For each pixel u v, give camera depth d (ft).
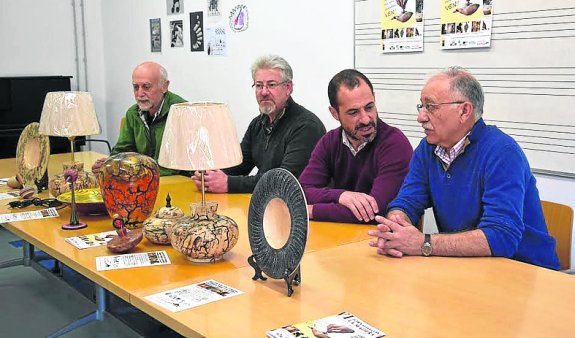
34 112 16.61
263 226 5.30
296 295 4.85
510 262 5.57
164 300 4.80
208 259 5.74
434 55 9.29
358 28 10.53
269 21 12.62
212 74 14.60
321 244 6.29
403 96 9.89
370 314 4.42
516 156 6.01
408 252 5.79
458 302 4.63
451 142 6.29
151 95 11.19
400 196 6.86
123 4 17.60
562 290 4.85
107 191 6.92
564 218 6.86
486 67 8.61
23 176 9.44
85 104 9.14
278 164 9.77
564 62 7.74
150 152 11.60
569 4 7.59
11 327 8.93
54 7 17.83
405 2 9.59
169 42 15.94
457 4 8.84
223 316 4.46
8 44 17.12
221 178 8.92
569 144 7.84
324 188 7.75
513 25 8.21
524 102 8.25
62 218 7.63
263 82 9.46
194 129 5.69
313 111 11.87
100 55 18.95
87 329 8.80
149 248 6.33
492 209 5.88
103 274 5.49
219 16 14.03
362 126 7.43
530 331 4.09
